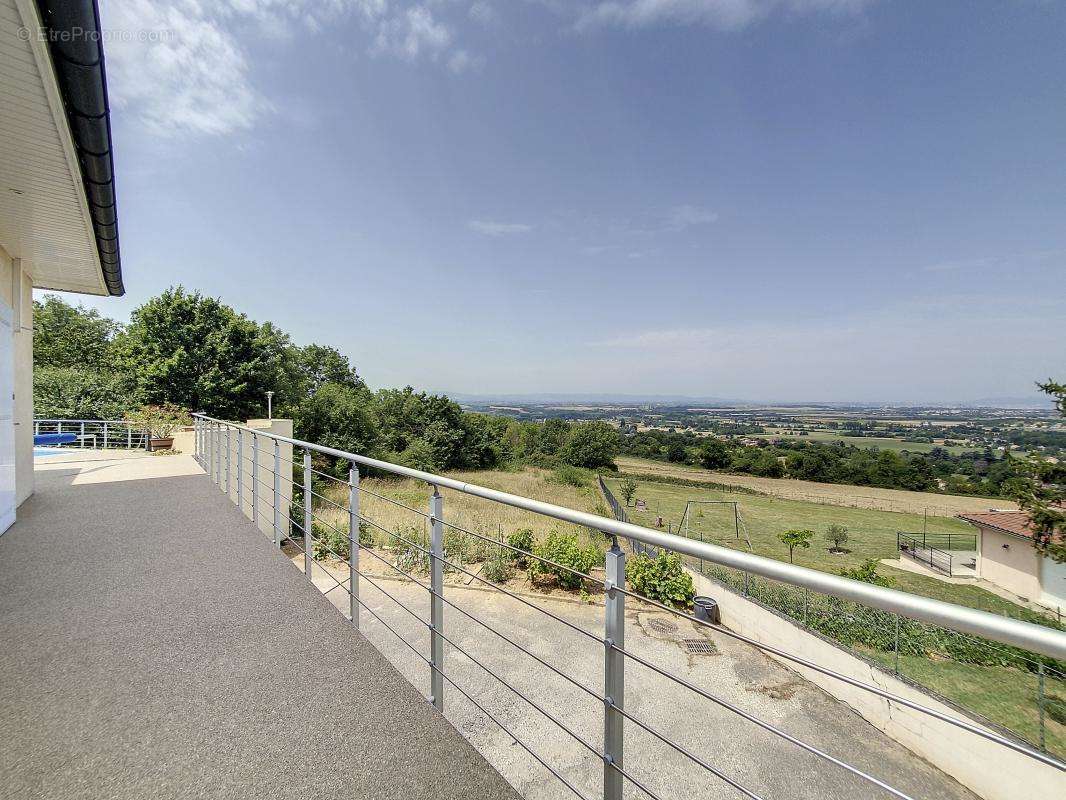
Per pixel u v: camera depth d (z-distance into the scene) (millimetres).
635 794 5203
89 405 18609
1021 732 5621
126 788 1453
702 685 7254
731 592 9852
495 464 41094
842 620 8523
